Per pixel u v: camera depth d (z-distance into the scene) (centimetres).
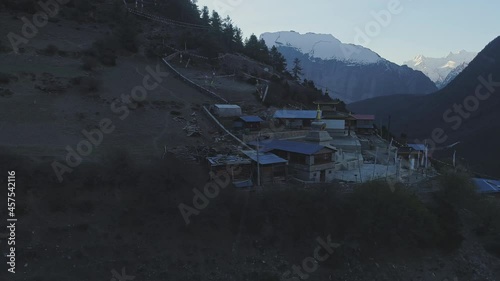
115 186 2917
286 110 5372
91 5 7794
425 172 4281
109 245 2570
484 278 2939
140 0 9331
